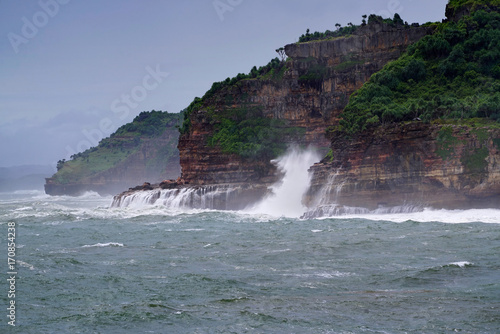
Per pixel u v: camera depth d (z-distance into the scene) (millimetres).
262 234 85125
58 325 44125
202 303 48594
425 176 103562
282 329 42125
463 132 102125
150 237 85250
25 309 48250
